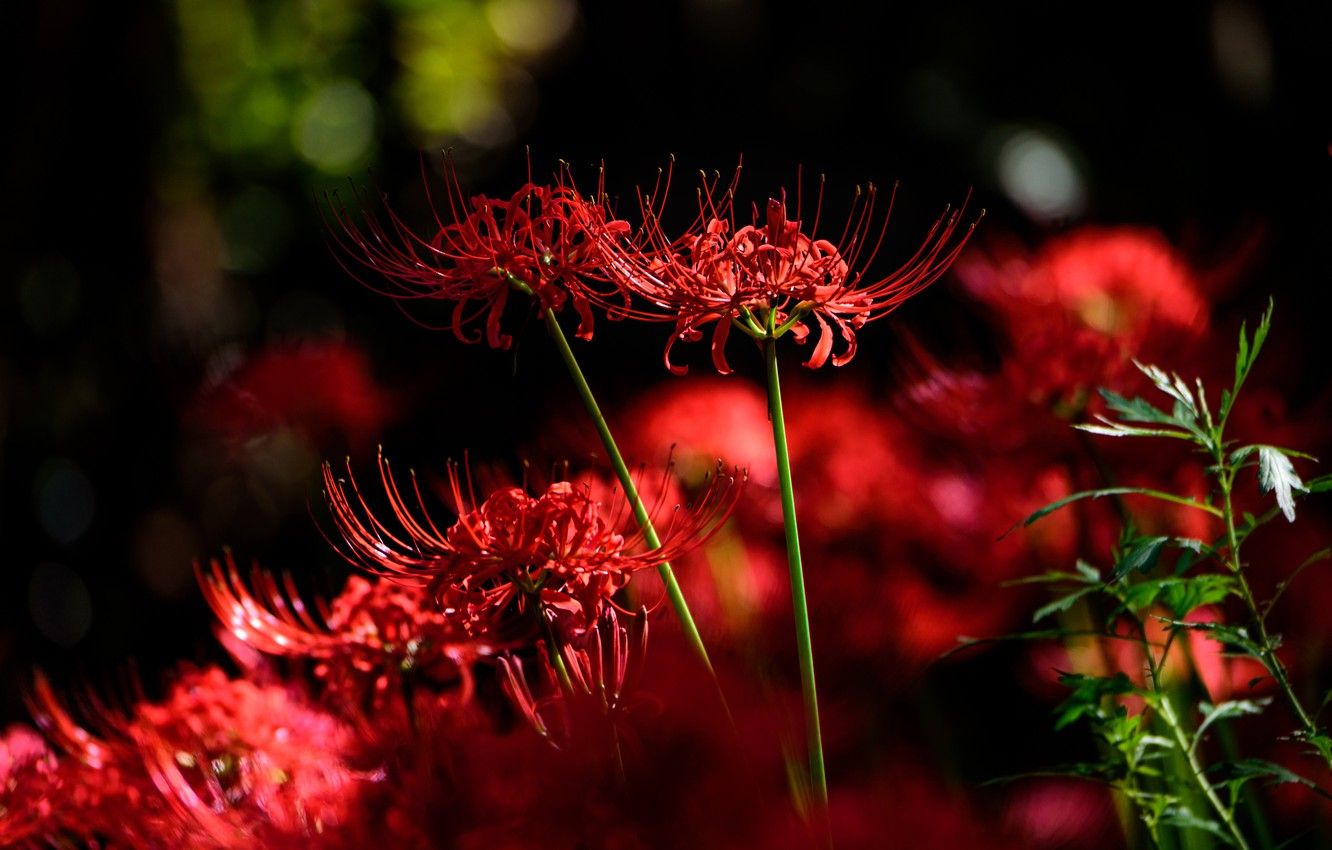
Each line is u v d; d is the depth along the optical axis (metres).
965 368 2.27
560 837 1.77
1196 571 2.16
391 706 1.96
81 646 4.58
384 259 1.91
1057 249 2.25
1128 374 2.17
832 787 1.97
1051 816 1.96
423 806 1.80
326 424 3.20
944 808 1.81
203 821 1.89
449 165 1.91
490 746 1.81
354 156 6.06
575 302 1.87
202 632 4.60
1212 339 2.21
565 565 1.84
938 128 5.33
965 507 2.25
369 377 3.33
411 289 1.92
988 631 2.23
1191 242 2.35
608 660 1.84
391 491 1.87
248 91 5.87
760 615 2.12
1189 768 1.97
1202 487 2.19
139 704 1.99
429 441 4.40
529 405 4.61
